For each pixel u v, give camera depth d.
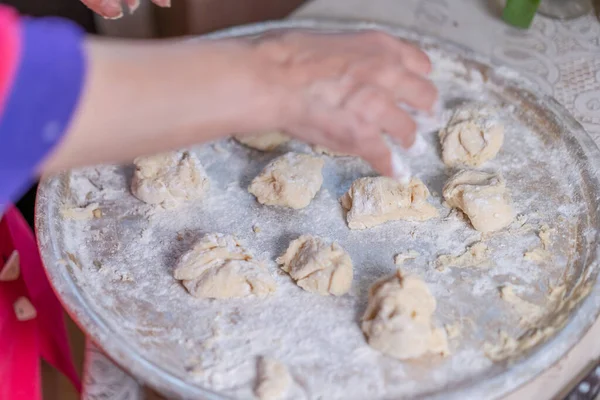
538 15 0.96
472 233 0.75
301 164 0.77
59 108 0.51
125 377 0.72
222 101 0.57
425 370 0.67
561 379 0.69
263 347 0.68
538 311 0.70
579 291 0.70
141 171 0.77
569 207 0.76
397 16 0.95
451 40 0.92
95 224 0.76
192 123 0.56
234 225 0.76
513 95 0.84
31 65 0.50
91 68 0.53
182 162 0.78
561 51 0.92
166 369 0.67
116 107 0.54
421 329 0.67
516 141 0.81
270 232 0.75
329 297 0.71
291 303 0.71
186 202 0.77
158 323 0.70
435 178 0.79
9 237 0.85
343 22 0.90
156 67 0.55
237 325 0.69
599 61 0.91
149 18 1.20
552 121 0.81
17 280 0.85
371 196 0.75
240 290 0.71
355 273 0.72
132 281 0.72
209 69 0.57
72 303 0.69
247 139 0.81
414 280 0.69
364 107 0.61
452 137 0.79
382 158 0.63
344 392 0.66
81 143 0.54
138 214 0.77
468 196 0.74
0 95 0.50
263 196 0.77
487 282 0.72
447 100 0.85
